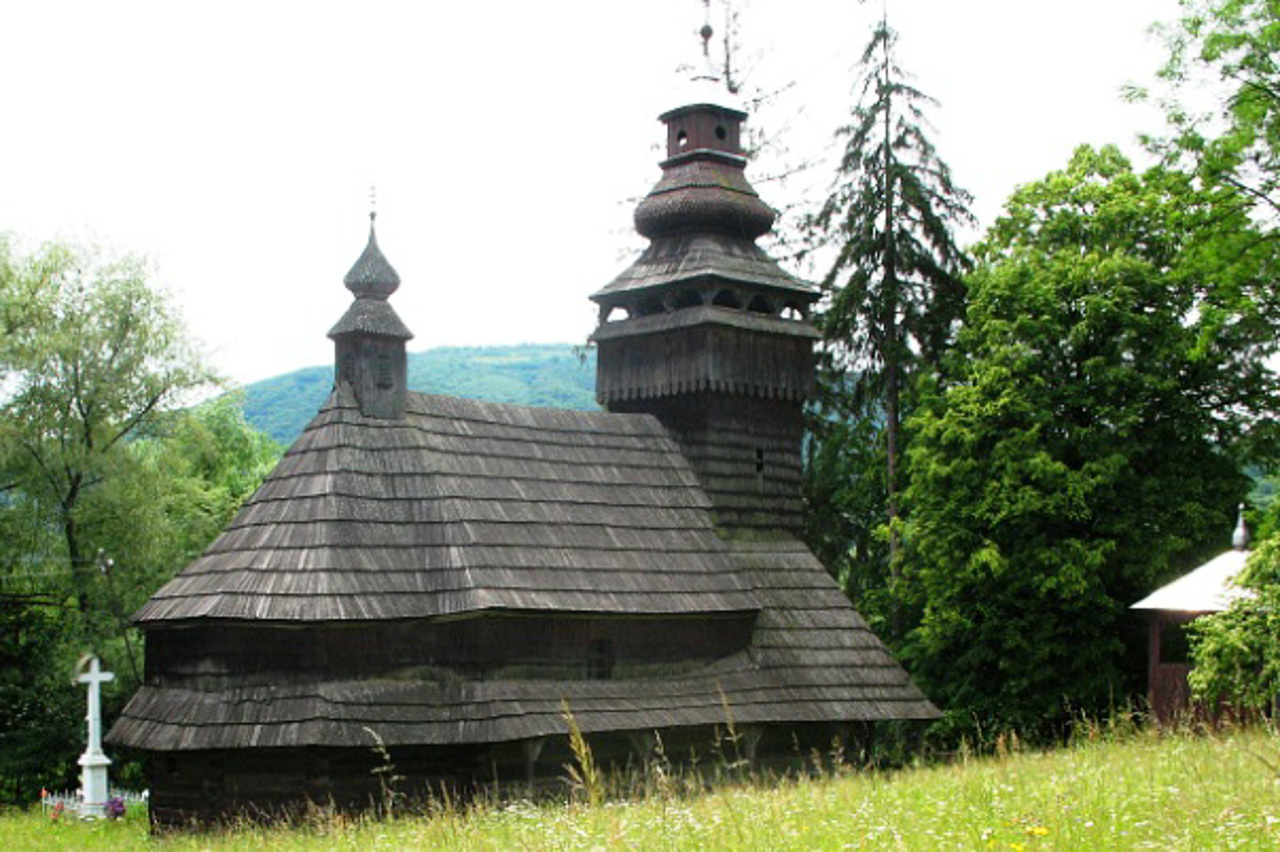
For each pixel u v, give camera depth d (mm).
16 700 44156
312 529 30922
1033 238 45656
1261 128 34156
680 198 40438
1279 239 35250
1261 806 15406
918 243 47906
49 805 38094
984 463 42312
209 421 69250
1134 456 42625
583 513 35000
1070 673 42375
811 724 37125
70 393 46156
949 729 43781
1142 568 41250
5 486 45938
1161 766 19344
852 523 50938
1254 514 39938
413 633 30750
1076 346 42281
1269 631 26266
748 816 16547
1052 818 15203
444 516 32188
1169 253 43375
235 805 29469
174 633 31016
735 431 39531
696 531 36969
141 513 46031
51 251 46938
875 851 14453
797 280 41188
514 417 36250
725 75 54625
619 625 33844
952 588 42562
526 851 15922
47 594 46062
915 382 47281
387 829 22109
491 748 30703
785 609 38219
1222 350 42844
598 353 41000
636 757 33219
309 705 29344
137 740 29922
